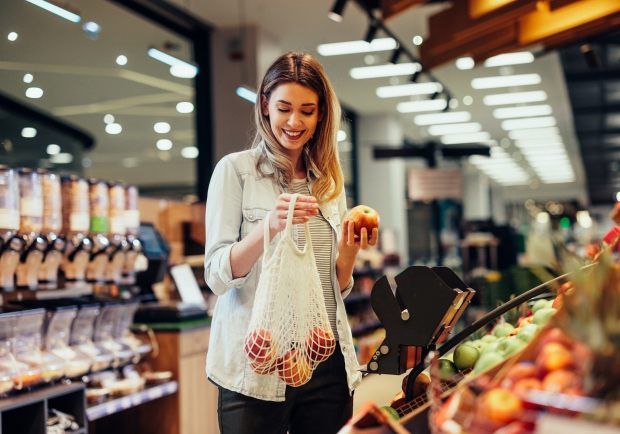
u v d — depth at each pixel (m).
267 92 2.43
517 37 5.08
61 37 8.77
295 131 2.39
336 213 2.56
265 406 2.41
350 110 15.84
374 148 14.91
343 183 2.58
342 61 11.84
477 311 9.47
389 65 12.11
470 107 15.69
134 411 5.60
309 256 2.22
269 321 2.16
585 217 29.23
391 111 16.09
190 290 6.46
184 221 7.08
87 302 4.83
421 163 23.81
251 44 9.84
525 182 32.00
